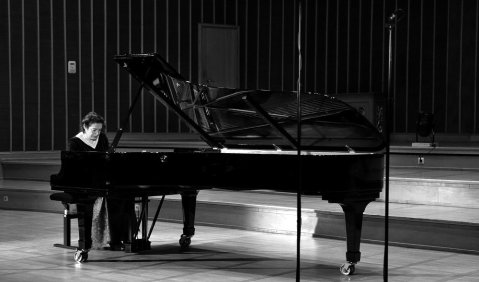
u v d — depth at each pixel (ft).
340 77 41.98
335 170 16.15
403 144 36.91
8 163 34.14
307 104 16.62
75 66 38.17
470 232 18.92
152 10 40.29
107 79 39.06
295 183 16.46
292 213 22.36
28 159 35.86
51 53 37.50
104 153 17.80
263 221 23.03
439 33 39.99
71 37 38.06
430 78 40.24
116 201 19.56
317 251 19.52
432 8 40.06
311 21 42.50
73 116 38.14
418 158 30.76
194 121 20.25
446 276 16.22
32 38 36.96
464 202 22.86
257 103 17.03
